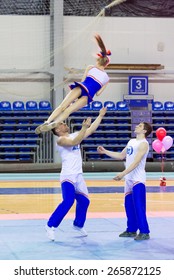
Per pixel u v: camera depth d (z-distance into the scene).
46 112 23.17
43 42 23.50
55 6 23.23
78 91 7.19
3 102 23.14
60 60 23.36
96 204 12.48
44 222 10.00
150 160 23.48
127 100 23.83
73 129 22.89
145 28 24.38
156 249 7.49
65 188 8.20
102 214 11.02
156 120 23.88
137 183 8.27
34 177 19.94
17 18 23.38
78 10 23.73
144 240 8.20
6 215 10.87
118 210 11.58
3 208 11.89
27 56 23.53
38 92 23.77
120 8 24.08
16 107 23.19
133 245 7.78
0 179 19.08
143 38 24.39
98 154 23.02
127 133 23.52
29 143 22.92
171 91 24.73
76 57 23.77
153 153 23.48
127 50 24.27
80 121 23.20
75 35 23.73
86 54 23.80
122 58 24.25
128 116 23.52
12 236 8.55
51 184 17.22
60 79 23.36
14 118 22.97
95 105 23.50
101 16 23.80
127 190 8.50
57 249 7.49
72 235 8.66
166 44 24.56
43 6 23.45
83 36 23.78
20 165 21.70
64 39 23.67
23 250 7.40
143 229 8.26
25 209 11.74
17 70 23.44
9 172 21.62
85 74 7.42
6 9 23.31
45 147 23.03
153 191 15.24
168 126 23.81
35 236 8.55
